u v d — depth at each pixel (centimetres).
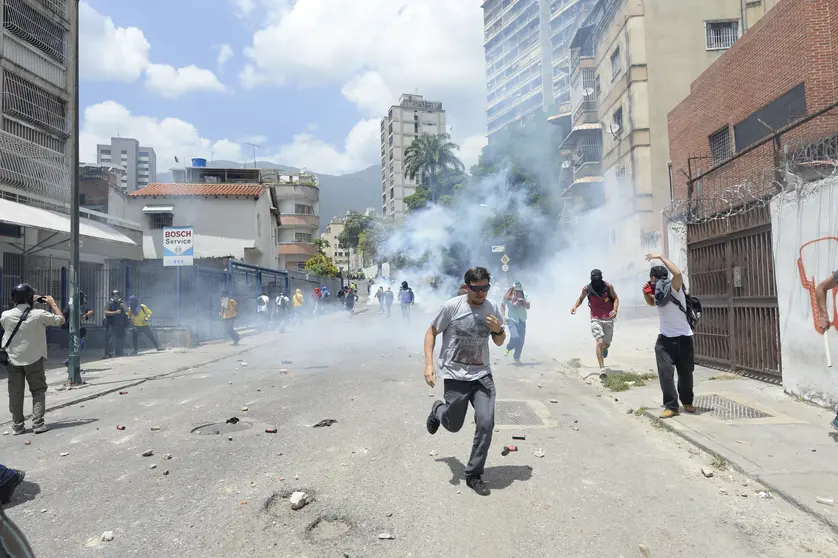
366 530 378
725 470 482
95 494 452
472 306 467
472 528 379
